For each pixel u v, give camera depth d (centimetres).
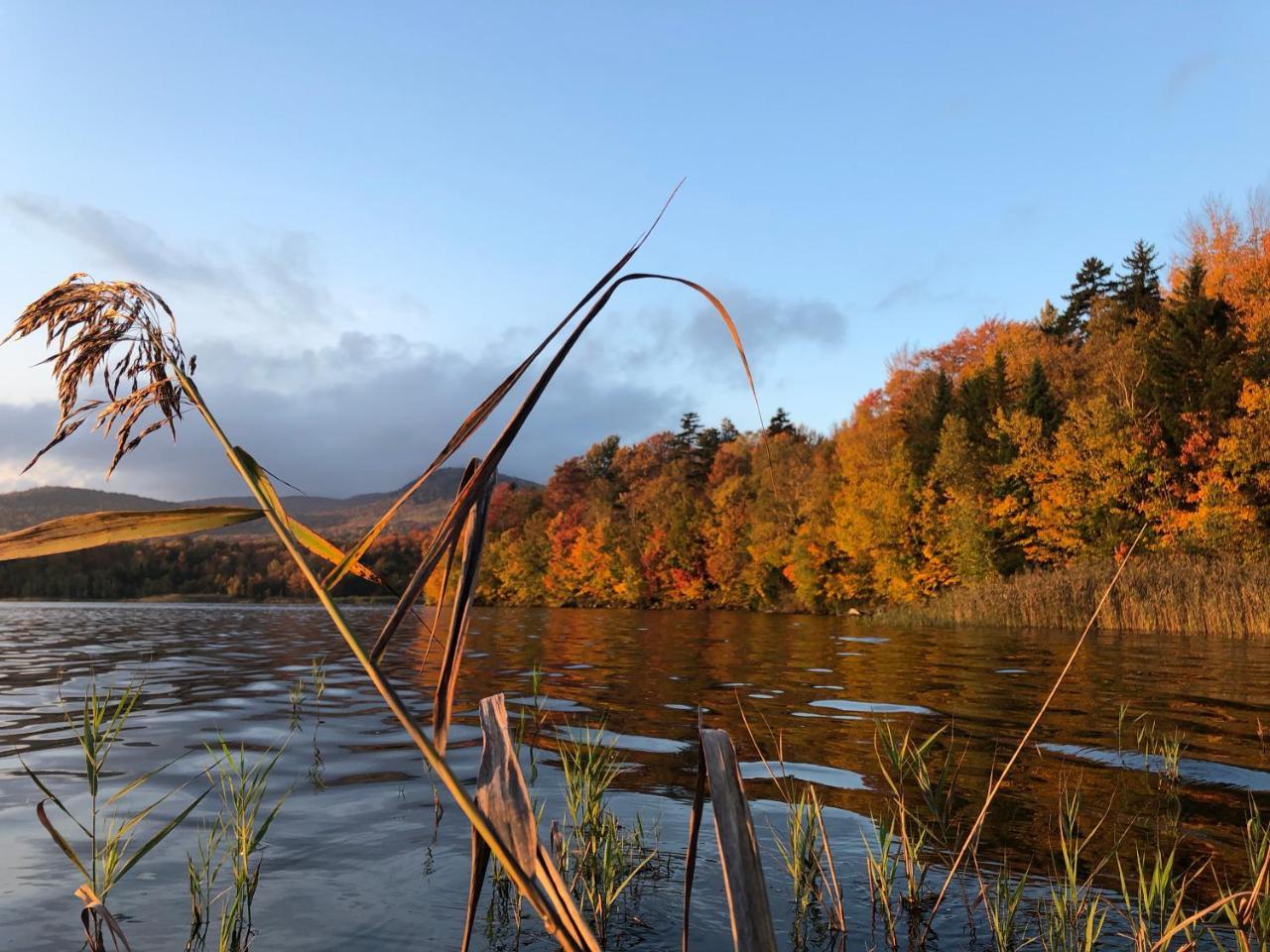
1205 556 2738
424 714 813
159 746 646
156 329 131
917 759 385
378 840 425
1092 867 390
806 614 4350
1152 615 2153
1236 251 3766
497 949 298
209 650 1631
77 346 126
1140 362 3684
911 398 5253
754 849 131
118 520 117
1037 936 317
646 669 1297
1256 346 3088
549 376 125
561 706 880
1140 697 924
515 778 131
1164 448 3125
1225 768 583
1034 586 2608
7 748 642
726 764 137
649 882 378
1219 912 335
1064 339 5500
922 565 3891
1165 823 456
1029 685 1040
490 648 1822
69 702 877
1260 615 1956
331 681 1083
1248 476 2831
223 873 379
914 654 1573
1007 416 4072
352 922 323
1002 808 487
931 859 405
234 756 613
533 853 125
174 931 311
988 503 3647
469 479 128
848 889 370
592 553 6475
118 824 446
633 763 612
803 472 5206
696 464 7644
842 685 1066
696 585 5628
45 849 405
